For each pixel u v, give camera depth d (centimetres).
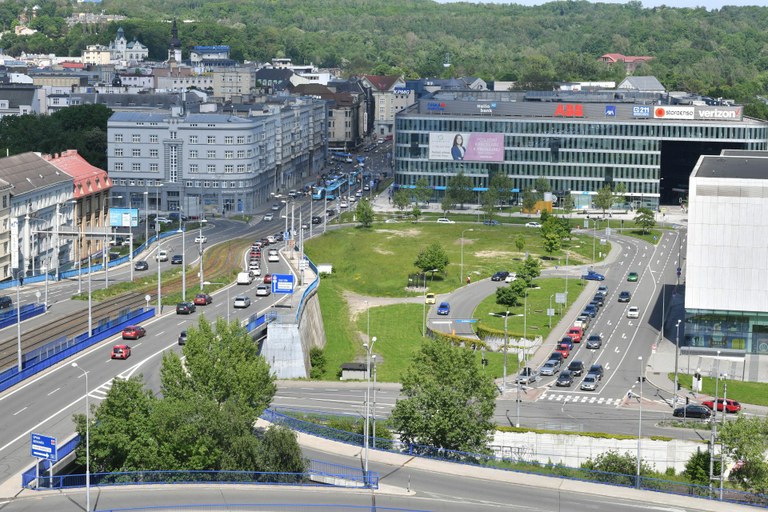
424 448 17825
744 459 17538
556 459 18988
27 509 14600
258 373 18138
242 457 16312
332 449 17688
